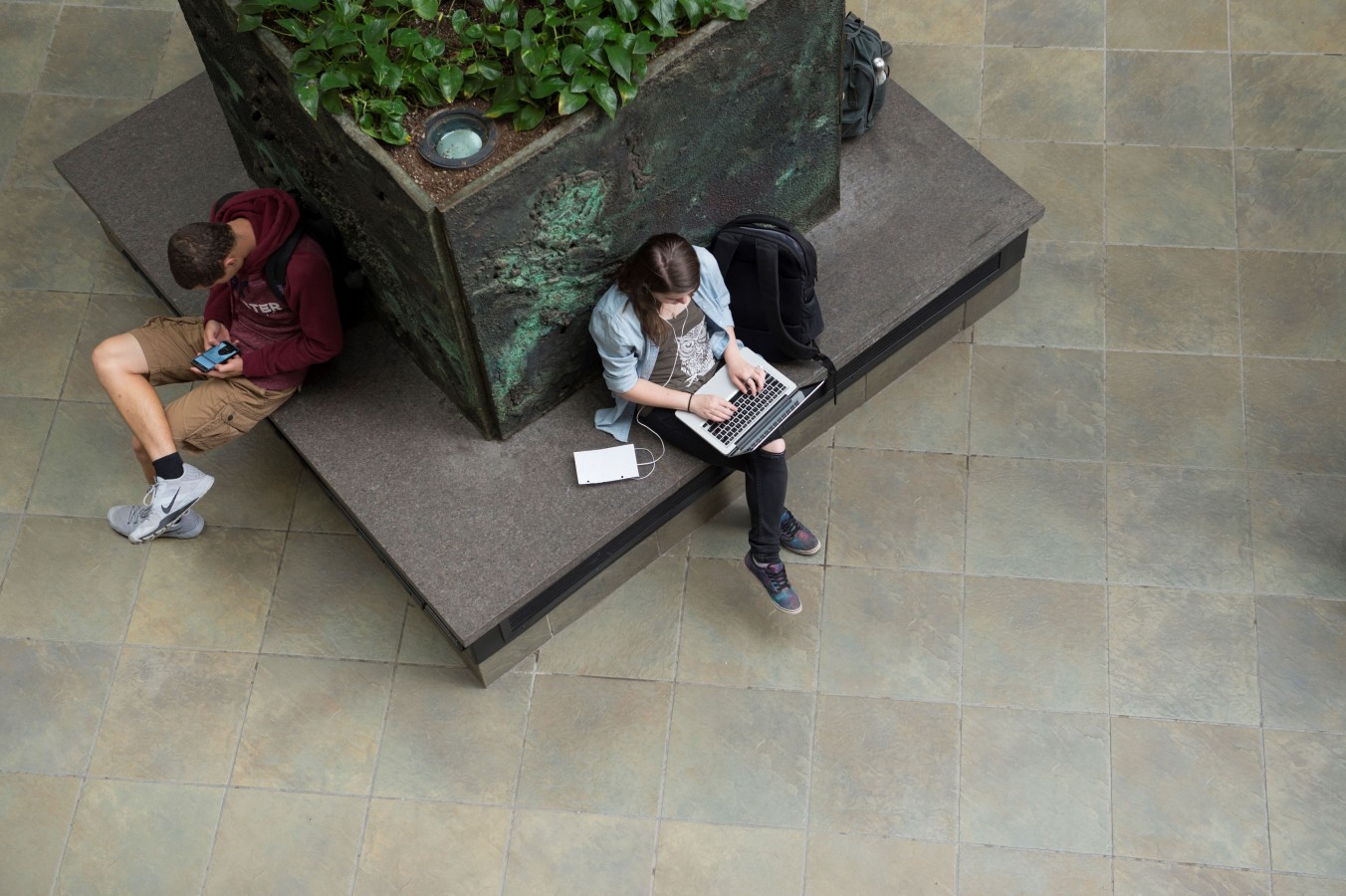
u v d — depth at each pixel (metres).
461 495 4.12
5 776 4.22
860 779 4.14
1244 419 4.60
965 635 4.32
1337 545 4.37
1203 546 4.41
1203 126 5.14
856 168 4.67
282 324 3.94
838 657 4.31
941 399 4.70
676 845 4.08
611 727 4.25
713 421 3.98
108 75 5.44
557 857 4.08
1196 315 4.79
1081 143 5.14
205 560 4.53
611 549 4.22
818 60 3.91
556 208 3.52
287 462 4.68
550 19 3.42
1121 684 4.22
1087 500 4.50
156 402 4.07
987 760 4.14
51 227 5.12
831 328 4.33
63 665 4.37
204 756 4.24
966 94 5.28
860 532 4.50
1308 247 4.88
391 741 4.25
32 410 4.78
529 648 4.33
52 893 4.06
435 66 3.45
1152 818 4.04
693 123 3.71
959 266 4.43
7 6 5.55
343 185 3.65
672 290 3.62
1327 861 3.95
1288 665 4.21
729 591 4.43
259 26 3.50
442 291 3.53
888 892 3.99
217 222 3.81
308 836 4.12
